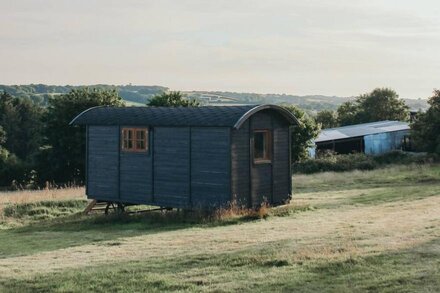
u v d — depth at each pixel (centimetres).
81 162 5084
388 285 1029
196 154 2323
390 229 1644
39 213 2681
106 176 2658
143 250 1534
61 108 5206
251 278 1135
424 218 1864
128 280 1169
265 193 2383
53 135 5203
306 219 2028
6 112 8512
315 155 5681
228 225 1992
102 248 1625
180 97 5328
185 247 1534
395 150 5803
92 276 1221
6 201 2858
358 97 10312
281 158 2462
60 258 1495
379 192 2928
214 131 2264
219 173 2253
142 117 2520
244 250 1420
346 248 1355
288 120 2458
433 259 1200
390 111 9581
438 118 4178
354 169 4694
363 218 1967
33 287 1163
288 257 1286
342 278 1095
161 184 2447
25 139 8544
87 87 5491
